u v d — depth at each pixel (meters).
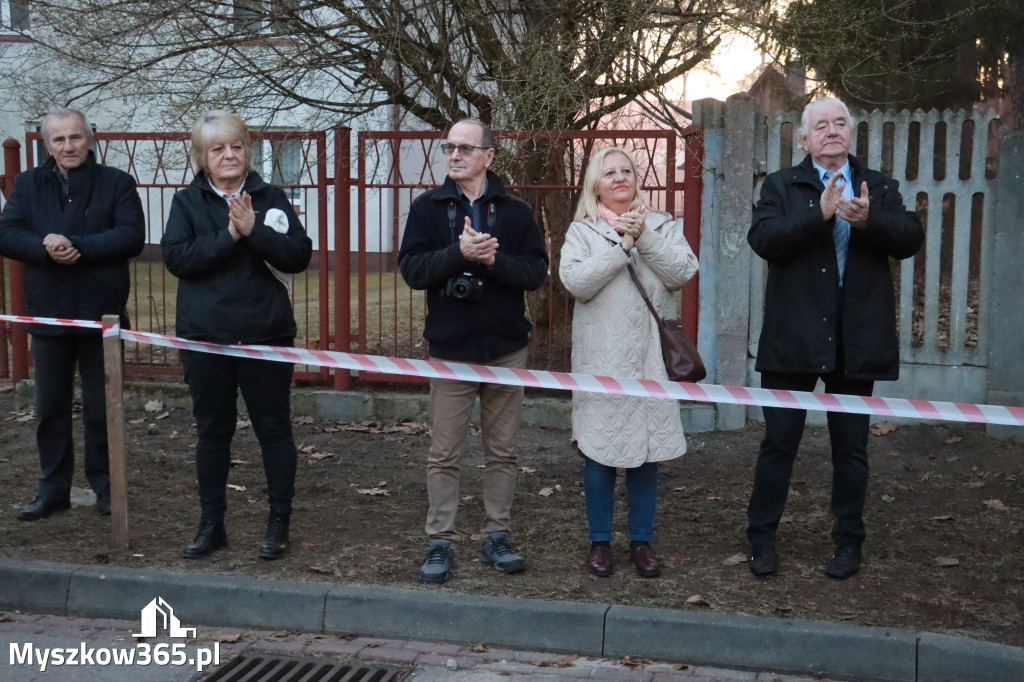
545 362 7.60
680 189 6.44
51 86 7.95
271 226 4.08
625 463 3.94
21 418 6.83
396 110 8.19
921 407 3.57
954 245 6.14
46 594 3.97
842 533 4.07
